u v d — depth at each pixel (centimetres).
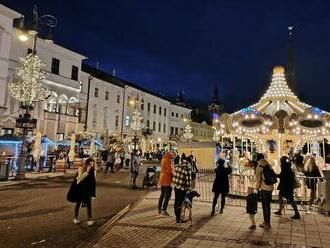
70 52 4019
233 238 805
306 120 1527
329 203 1106
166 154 1126
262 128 1612
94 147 3425
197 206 1271
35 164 2567
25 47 3441
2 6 3092
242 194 1446
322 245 753
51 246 729
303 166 1542
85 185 934
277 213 1115
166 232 859
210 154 3672
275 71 1753
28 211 1094
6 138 2347
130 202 1344
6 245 726
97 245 739
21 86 2730
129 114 5391
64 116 3912
